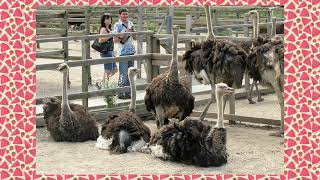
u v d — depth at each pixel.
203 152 8.69
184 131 8.84
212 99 11.08
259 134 10.96
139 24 18.41
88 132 10.30
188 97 10.29
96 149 9.76
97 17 19.81
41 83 16.23
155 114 10.53
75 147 9.91
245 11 20.05
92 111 12.14
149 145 9.25
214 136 8.79
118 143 9.53
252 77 10.84
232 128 11.54
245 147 9.91
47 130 10.75
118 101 13.04
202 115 11.22
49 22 17.12
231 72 10.62
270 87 10.77
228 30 18.06
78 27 20.45
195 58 10.98
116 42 13.70
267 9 18.95
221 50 10.70
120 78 13.51
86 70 12.02
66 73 10.12
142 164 8.86
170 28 18.33
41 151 9.66
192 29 16.53
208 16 11.45
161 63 12.85
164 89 10.16
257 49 10.58
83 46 13.02
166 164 8.85
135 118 9.79
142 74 17.48
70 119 10.13
